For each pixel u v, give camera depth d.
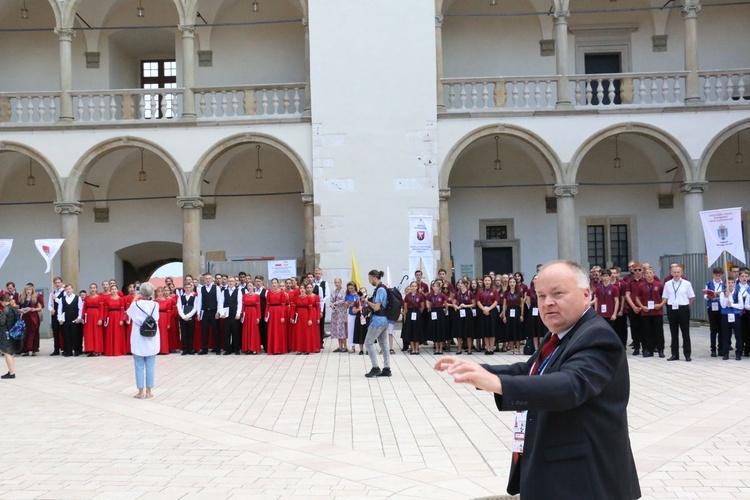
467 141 27.50
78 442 10.77
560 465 3.85
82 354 23.41
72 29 28.22
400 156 27.53
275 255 32.44
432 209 27.39
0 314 17.66
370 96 27.67
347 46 27.80
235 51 32.09
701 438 10.17
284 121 27.83
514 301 21.05
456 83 27.97
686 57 27.77
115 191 32.78
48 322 31.53
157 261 36.28
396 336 26.56
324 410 12.84
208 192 32.38
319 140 27.64
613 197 32.12
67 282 27.61
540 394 3.61
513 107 27.59
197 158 27.80
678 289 18.78
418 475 8.62
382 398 13.97
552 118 27.47
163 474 8.91
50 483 8.58
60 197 27.77
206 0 30.81
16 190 32.62
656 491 7.82
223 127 27.84
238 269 28.05
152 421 12.26
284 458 9.57
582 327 4.04
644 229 32.03
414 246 22.77
